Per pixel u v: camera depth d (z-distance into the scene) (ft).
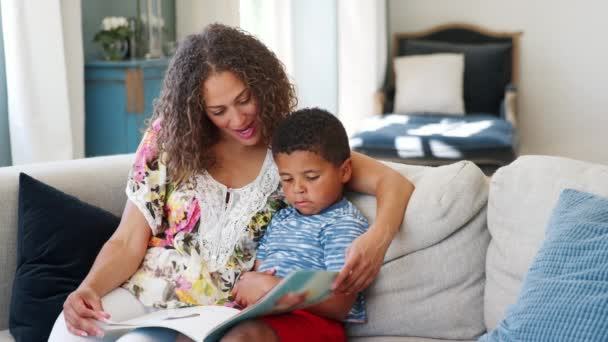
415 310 5.03
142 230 5.26
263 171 5.30
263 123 5.17
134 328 4.63
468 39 17.08
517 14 17.01
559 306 3.77
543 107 17.21
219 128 5.37
